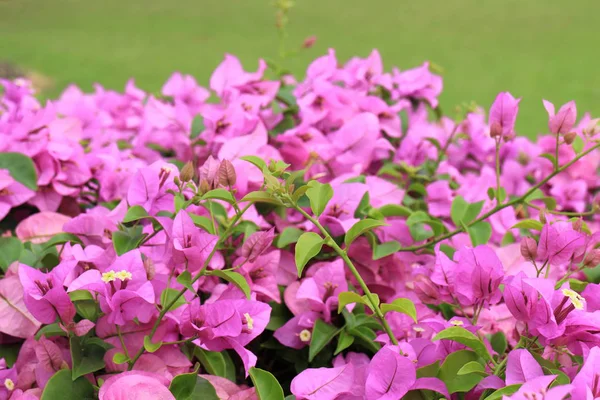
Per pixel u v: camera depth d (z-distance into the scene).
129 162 1.56
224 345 1.31
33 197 1.55
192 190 1.39
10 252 1.43
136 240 1.36
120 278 1.28
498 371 1.28
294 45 9.28
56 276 1.31
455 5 12.73
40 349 1.31
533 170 1.82
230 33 10.17
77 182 1.56
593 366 1.22
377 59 1.74
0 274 1.45
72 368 1.31
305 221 1.49
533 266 1.36
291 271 1.47
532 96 6.82
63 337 1.35
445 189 1.62
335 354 1.40
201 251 1.33
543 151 1.76
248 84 1.66
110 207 1.53
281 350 1.45
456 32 10.47
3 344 1.38
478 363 1.27
